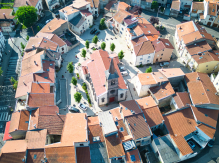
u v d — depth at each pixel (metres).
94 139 66.00
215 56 92.88
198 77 82.38
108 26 123.06
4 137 68.69
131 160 62.03
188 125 71.38
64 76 93.75
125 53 106.69
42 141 62.41
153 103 75.56
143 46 96.56
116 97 81.62
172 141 66.81
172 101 79.19
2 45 104.62
